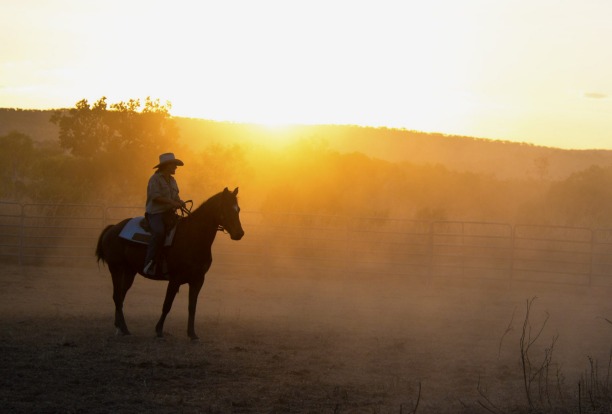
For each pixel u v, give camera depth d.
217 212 11.94
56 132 115.69
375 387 9.38
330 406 8.42
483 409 8.49
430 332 13.77
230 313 15.17
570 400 8.97
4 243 22.89
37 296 16.30
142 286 18.73
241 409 8.16
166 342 11.77
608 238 25.30
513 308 17.47
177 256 11.93
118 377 9.36
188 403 8.30
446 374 10.30
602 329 14.73
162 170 12.12
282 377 9.72
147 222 12.09
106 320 13.63
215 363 10.37
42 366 9.77
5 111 129.38
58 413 7.78
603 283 22.08
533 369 10.72
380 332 13.54
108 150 43.12
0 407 7.88
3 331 12.11
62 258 22.33
